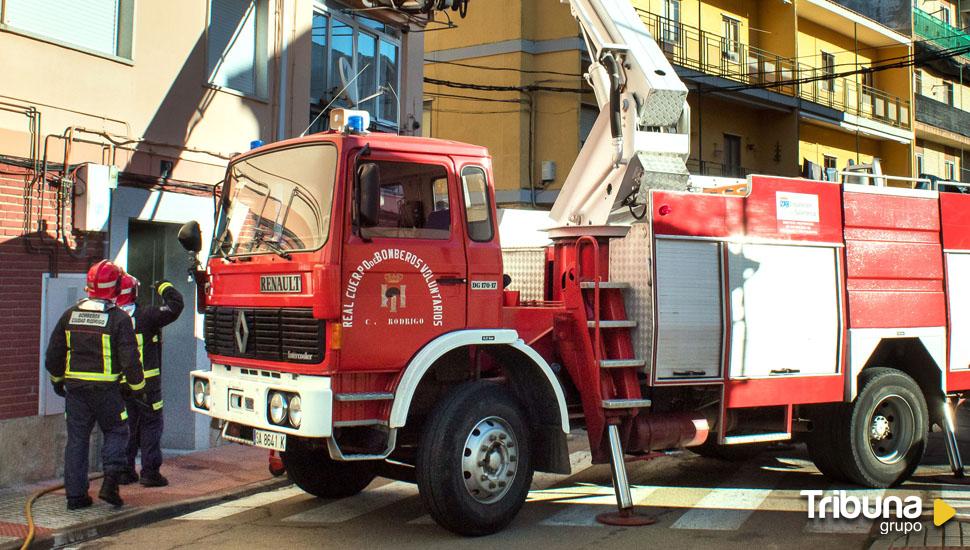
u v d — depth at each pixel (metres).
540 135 23.12
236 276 7.16
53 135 8.91
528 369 7.27
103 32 9.59
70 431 7.56
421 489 6.66
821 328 8.16
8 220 8.46
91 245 9.30
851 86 31.75
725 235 7.69
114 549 6.59
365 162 6.53
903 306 8.69
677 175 8.05
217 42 11.15
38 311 8.72
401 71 15.73
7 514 7.37
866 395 8.48
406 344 6.61
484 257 7.08
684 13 26.28
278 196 6.96
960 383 9.08
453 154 7.04
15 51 8.59
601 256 7.49
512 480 6.93
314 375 6.39
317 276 6.34
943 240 9.02
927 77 35.22
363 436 6.62
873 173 9.81
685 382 7.43
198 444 10.45
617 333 7.41
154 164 10.09
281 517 7.53
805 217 8.14
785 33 28.53
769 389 7.86
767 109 28.56
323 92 13.51
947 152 36.56
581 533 6.89
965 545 6.32
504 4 23.14
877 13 33.69
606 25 8.45
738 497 8.19
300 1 12.43
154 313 8.36
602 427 7.37
